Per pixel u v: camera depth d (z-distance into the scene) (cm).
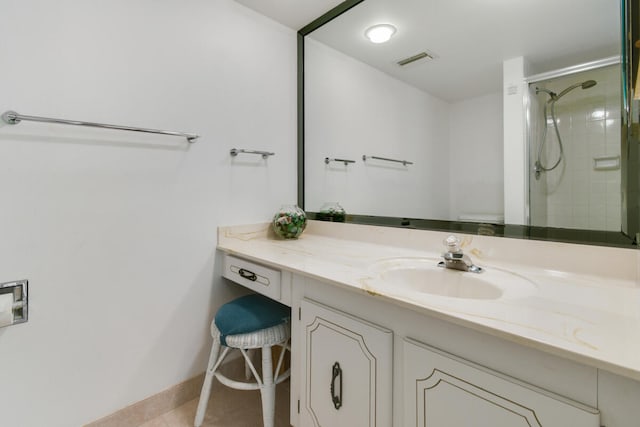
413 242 137
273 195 174
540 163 106
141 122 124
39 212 103
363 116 161
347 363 91
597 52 94
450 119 130
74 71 108
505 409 61
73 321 110
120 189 119
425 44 136
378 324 84
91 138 112
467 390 66
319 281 101
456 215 129
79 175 110
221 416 132
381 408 82
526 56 108
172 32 132
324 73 176
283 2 155
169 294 134
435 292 105
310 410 104
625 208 89
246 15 158
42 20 101
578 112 98
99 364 117
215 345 123
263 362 115
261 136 167
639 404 48
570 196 100
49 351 106
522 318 64
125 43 119
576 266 96
